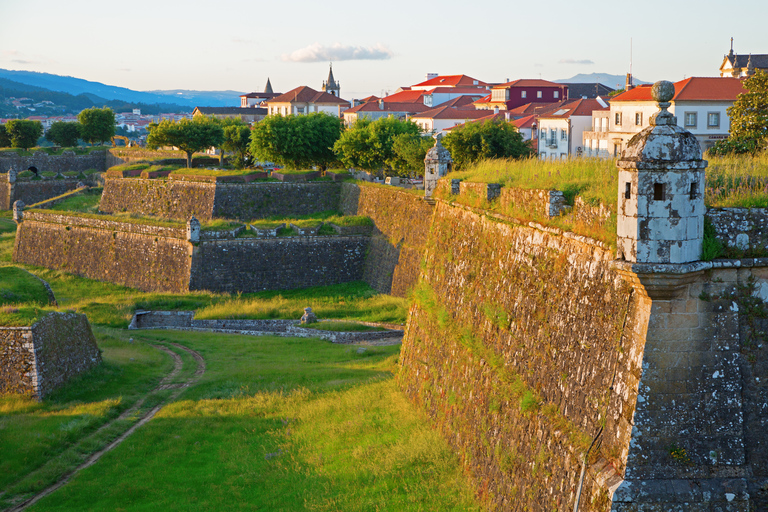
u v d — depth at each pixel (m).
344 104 143.75
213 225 59.59
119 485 20.58
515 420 15.35
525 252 16.66
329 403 26.72
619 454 11.29
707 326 11.10
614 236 12.20
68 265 67.75
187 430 25.61
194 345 42.31
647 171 10.54
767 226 11.24
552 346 14.41
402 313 46.78
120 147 121.31
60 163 115.38
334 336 43.50
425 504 16.55
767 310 11.20
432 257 26.19
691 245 10.68
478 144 54.44
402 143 67.00
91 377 33.03
